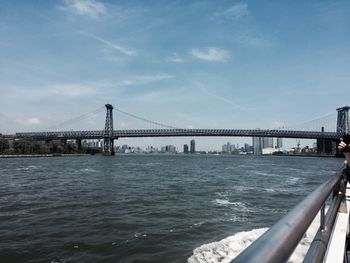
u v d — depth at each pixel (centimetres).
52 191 2566
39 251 1065
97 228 1352
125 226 1384
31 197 2231
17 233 1268
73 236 1233
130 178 3891
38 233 1271
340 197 528
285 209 1786
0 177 4050
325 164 8912
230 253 1005
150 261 989
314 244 282
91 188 2781
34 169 5859
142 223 1438
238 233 1201
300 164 8781
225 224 1413
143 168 6209
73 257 1020
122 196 2281
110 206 1862
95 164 8000
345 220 476
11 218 1537
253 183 3353
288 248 135
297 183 3428
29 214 1633
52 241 1169
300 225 162
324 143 15688
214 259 968
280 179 3900
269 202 2036
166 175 4412
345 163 570
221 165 7762
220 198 2203
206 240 1182
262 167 6944
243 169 6100
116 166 6994
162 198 2189
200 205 1906
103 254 1050
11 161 10244
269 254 120
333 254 349
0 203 1966
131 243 1151
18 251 1061
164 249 1089
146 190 2650
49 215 1606
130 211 1712
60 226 1383
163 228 1350
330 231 335
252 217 1562
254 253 117
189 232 1289
